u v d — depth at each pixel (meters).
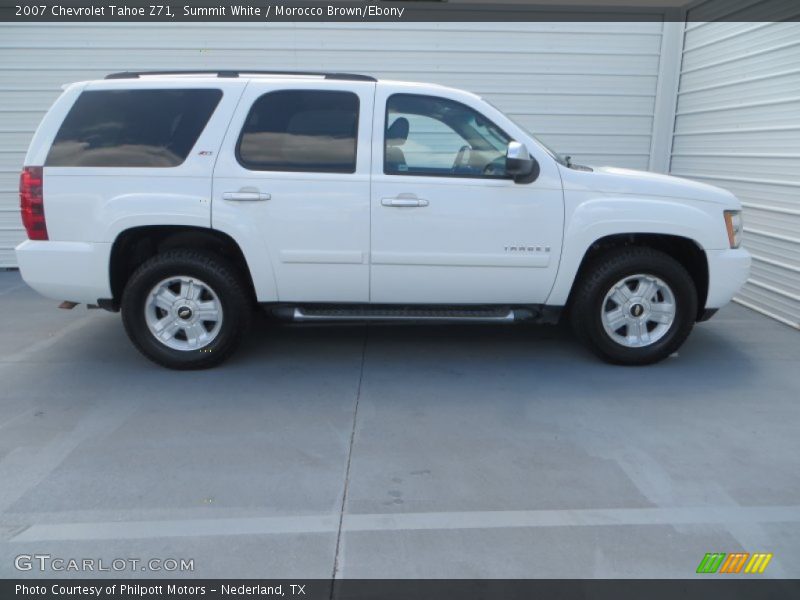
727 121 6.95
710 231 4.72
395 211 4.55
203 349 4.82
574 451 3.74
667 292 4.86
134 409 4.27
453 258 4.64
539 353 5.33
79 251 4.54
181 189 4.49
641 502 3.24
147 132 4.54
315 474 3.49
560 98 8.08
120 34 7.77
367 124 4.57
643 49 7.92
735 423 4.09
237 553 2.87
